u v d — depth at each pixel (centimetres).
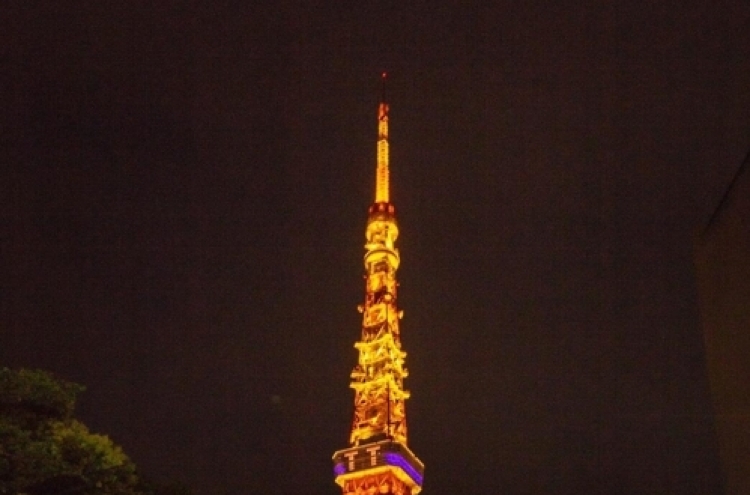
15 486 4381
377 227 16675
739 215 1856
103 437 4972
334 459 13512
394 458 13025
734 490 1747
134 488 4916
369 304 15325
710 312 1922
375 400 13912
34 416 4878
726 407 1814
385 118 19262
